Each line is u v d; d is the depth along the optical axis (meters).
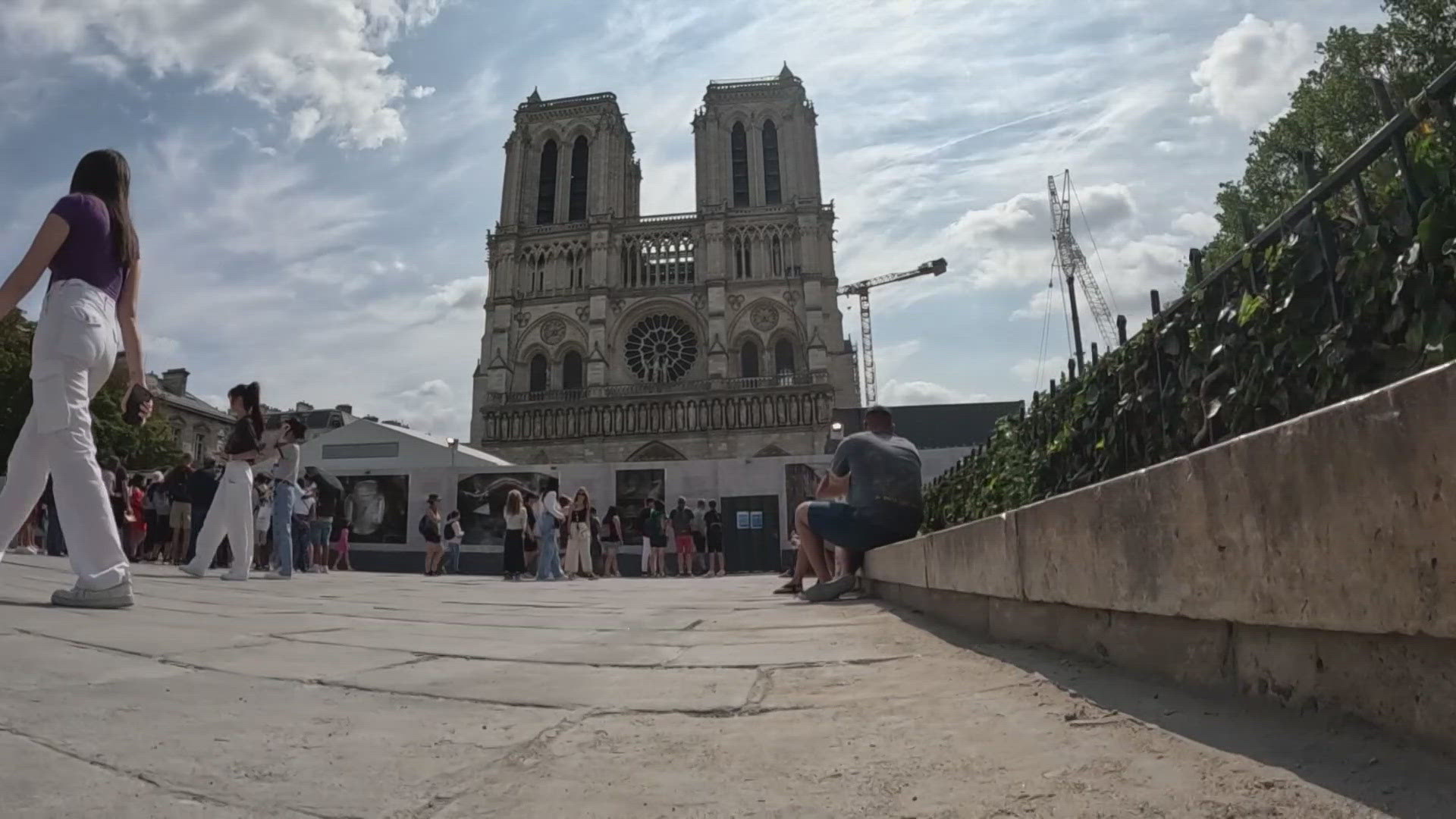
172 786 1.78
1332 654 1.92
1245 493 2.07
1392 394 1.57
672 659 3.83
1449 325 1.93
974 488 7.11
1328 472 1.77
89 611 4.46
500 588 11.56
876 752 2.15
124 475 16.20
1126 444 4.02
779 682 3.23
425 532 19.88
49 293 4.38
